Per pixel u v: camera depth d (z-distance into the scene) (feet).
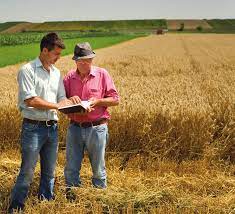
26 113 18.39
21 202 19.07
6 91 39.75
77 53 19.06
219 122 28.63
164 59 109.81
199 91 42.86
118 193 19.67
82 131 19.92
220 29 492.95
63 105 18.35
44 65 18.49
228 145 27.07
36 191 21.17
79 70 19.52
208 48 173.17
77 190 19.88
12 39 214.28
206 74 69.82
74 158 20.39
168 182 22.74
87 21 551.18
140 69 84.02
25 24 544.62
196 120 26.86
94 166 20.54
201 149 26.96
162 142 26.84
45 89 18.38
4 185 21.40
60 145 28.32
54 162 19.56
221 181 22.94
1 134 28.43
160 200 19.25
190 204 18.93
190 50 158.61
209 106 29.81
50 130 18.84
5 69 84.84
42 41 18.10
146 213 18.30
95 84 19.79
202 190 22.13
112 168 25.55
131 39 283.18
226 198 20.11
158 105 29.25
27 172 18.85
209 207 18.84
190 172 25.12
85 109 18.48
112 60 105.70
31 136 18.45
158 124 27.22
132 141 27.35
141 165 26.03
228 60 109.70
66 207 18.61
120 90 42.42
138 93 39.27
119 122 27.30
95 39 279.28
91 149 20.16
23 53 138.31
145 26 534.78
